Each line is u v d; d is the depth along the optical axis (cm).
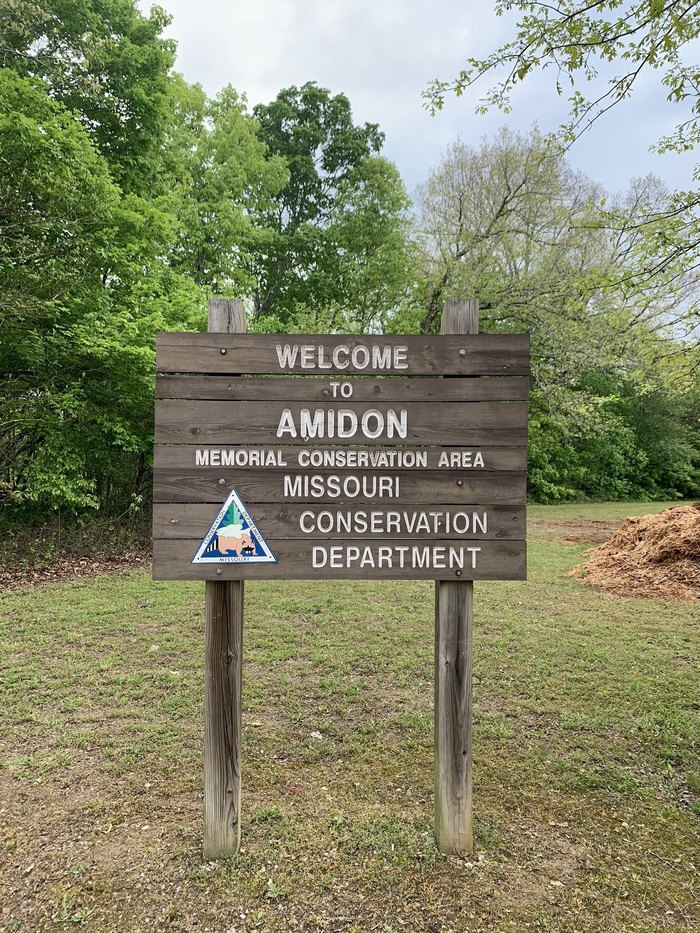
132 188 1280
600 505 2411
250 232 2116
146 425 1069
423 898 232
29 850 261
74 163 862
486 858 255
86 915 224
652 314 494
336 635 562
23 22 912
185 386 248
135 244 1067
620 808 296
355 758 343
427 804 297
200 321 1128
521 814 289
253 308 2670
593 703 415
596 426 1802
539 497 2592
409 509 251
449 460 253
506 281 1825
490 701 420
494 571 251
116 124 1249
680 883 243
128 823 280
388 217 2394
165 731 373
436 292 1930
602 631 579
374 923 220
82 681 452
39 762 335
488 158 1908
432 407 253
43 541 937
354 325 1948
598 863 255
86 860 254
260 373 250
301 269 2669
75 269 863
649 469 3008
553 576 859
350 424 252
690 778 320
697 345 485
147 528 1103
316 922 220
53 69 946
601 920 223
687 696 427
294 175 2705
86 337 885
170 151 1491
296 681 453
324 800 300
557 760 340
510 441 253
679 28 347
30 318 860
